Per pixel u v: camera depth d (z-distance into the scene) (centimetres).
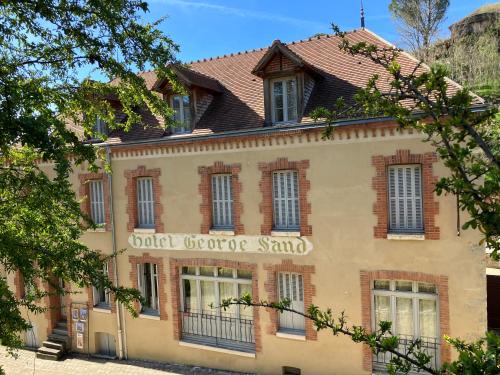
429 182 1107
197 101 1481
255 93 1494
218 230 1398
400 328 1184
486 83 3247
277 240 1308
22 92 812
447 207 1096
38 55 930
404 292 1169
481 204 339
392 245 1160
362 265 1198
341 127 1189
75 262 961
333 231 1231
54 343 1688
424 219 1128
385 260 1170
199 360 1459
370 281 1193
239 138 1339
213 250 1415
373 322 1205
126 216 1568
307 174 1256
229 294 1423
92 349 1656
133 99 1127
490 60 3484
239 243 1370
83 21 879
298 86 1295
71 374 1506
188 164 1445
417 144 1116
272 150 1303
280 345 1320
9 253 882
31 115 783
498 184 328
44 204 949
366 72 1336
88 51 911
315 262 1260
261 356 1351
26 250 927
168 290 1502
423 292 1154
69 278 977
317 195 1247
